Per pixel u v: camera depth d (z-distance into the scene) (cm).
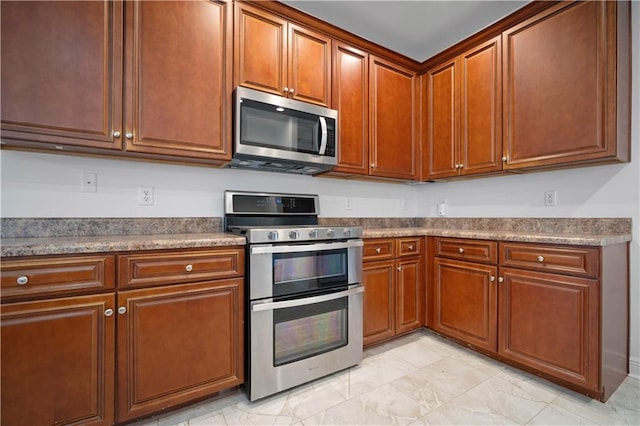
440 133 262
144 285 139
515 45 213
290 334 174
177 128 168
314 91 215
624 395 167
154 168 191
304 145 205
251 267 163
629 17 182
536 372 189
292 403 163
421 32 243
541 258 180
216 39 179
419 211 313
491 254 205
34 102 136
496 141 223
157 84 163
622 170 188
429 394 171
